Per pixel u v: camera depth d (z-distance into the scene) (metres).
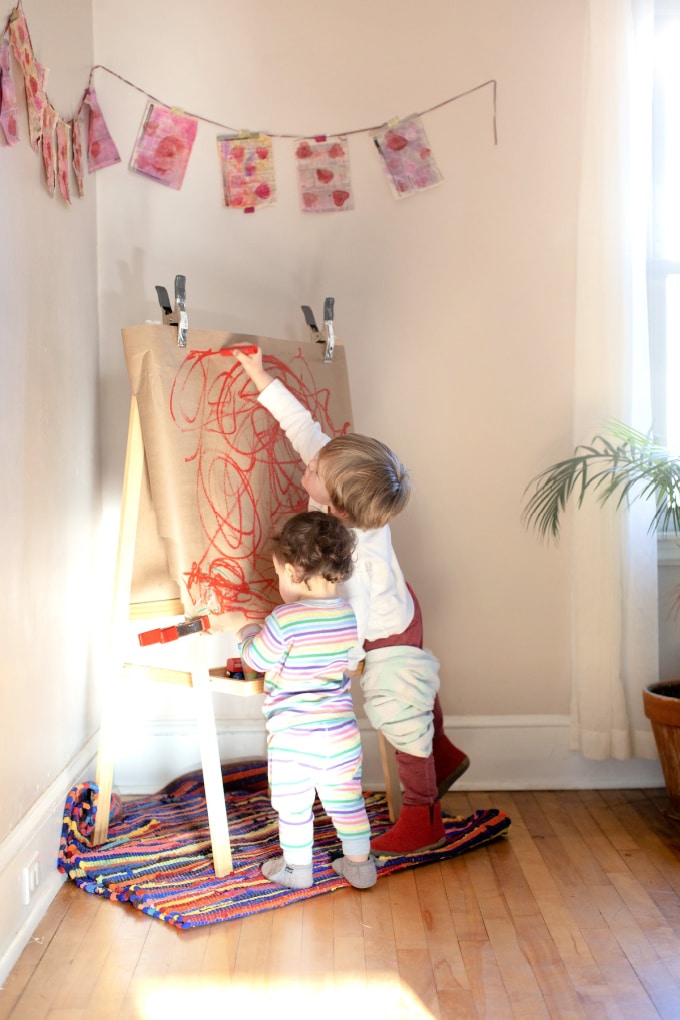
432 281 2.77
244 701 2.84
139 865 2.27
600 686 2.75
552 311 2.78
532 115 2.73
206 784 2.21
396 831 2.36
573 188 2.75
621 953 1.92
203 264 2.75
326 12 2.71
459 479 2.82
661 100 2.80
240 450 2.32
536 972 1.85
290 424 2.32
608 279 2.68
